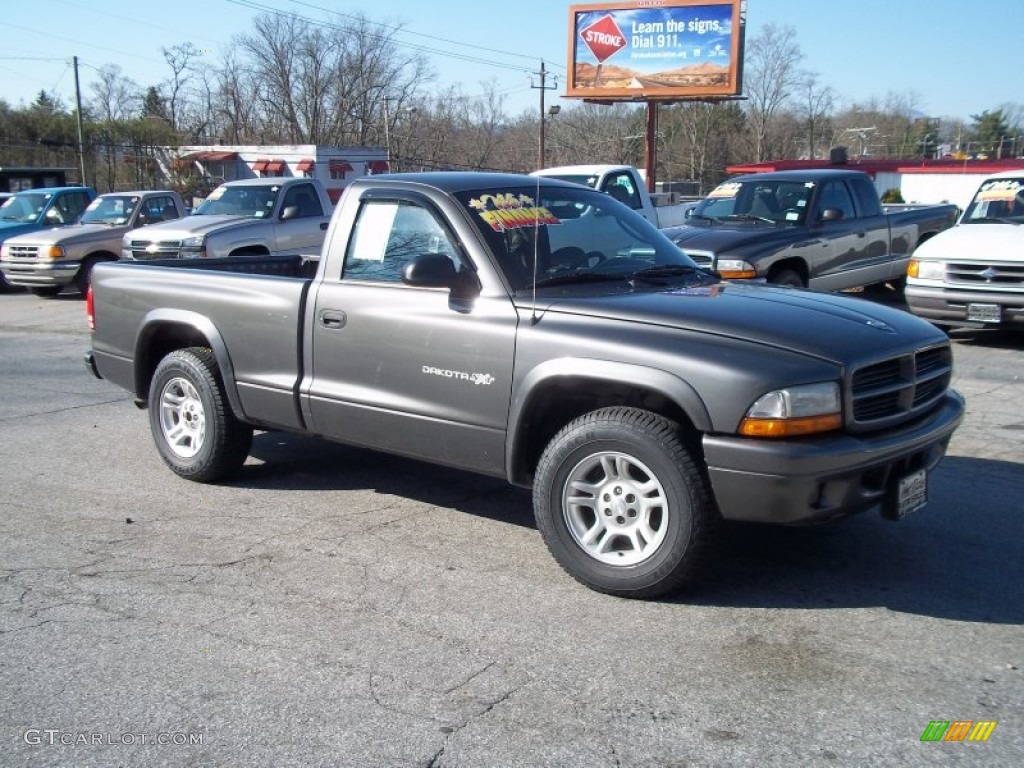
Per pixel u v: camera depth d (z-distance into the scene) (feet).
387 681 12.23
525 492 19.99
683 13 95.09
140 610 14.38
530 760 10.52
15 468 22.09
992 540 16.85
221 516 18.60
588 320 14.82
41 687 12.21
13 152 171.01
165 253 45.78
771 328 14.05
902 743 10.75
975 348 35.01
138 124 177.47
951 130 255.70
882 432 14.08
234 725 11.30
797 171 41.47
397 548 16.81
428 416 16.46
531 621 13.87
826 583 15.10
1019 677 12.16
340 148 153.58
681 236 36.52
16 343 42.04
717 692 11.86
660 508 14.16
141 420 26.96
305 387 18.20
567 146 169.17
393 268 17.21
